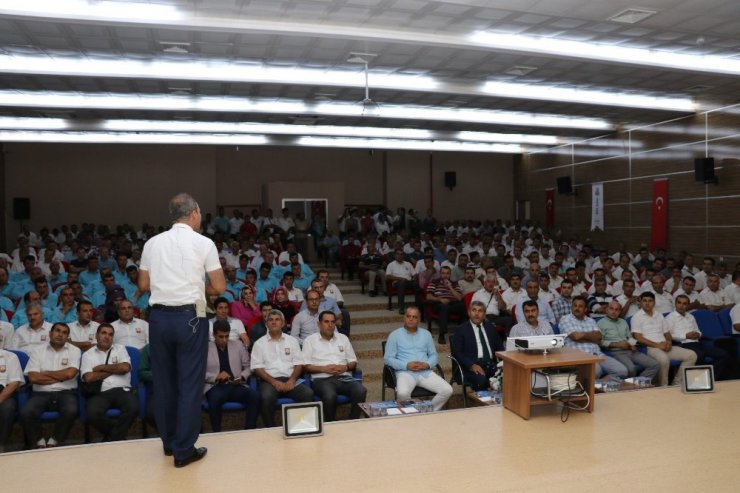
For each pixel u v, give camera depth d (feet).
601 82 32.24
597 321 24.72
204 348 11.39
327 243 49.14
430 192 62.23
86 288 30.19
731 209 37.91
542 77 30.96
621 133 47.96
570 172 54.95
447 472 11.00
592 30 23.36
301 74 29.22
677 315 25.13
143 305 27.35
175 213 11.63
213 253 11.37
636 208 46.50
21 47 24.23
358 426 13.73
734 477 10.65
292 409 13.00
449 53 25.98
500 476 10.78
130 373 18.54
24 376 18.12
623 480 10.56
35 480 10.67
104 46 24.20
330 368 19.21
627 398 15.83
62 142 49.37
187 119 40.63
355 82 30.14
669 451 11.91
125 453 11.97
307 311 23.17
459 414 14.57
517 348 15.37
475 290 31.60
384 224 55.21
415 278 35.37
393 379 19.89
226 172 57.93
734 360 24.93
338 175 60.70
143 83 30.19
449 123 43.37
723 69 28.22
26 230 50.24
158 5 20.10
